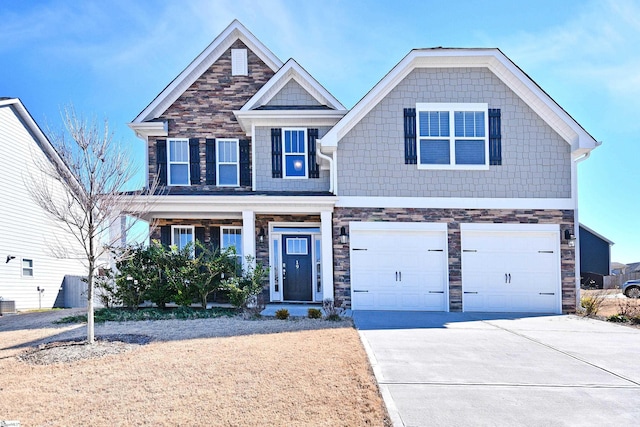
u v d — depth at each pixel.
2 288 16.98
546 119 13.02
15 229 17.69
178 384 5.68
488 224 12.77
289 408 4.90
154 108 15.12
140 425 4.52
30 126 18.61
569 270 12.73
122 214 10.35
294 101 14.99
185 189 14.87
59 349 7.48
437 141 13.01
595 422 4.66
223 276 12.02
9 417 4.73
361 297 12.65
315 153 14.43
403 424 4.54
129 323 10.07
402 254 12.77
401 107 13.01
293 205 12.53
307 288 14.23
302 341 7.97
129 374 6.12
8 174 17.41
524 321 10.99
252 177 14.73
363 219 12.75
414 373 6.20
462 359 7.00
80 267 22.08
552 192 12.91
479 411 4.91
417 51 12.79
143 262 11.91
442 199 12.84
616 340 8.68
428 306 12.66
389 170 12.88
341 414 4.75
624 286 21.84
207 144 15.11
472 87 13.11
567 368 6.62
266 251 14.07
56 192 17.62
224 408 4.91
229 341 7.98
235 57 15.45
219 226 14.37
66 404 5.09
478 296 12.68
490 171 12.93
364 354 7.05
